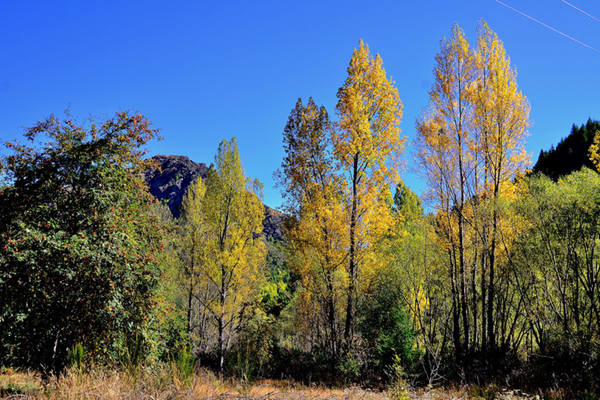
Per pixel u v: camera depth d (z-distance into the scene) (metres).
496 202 13.42
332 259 13.70
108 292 7.05
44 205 7.50
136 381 5.58
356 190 14.26
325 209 13.51
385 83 14.32
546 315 12.94
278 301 34.44
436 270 18.95
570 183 13.03
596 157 13.05
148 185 9.58
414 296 20.27
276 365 16.47
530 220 13.29
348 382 12.64
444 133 15.30
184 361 6.23
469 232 15.71
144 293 8.20
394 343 14.14
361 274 14.70
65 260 6.60
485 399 8.30
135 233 8.59
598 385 8.10
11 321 6.67
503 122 14.07
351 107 14.04
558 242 12.57
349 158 14.02
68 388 5.02
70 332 6.88
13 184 7.56
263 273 21.75
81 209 7.46
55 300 6.87
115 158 8.13
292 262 15.19
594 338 9.98
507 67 14.20
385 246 15.52
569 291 13.16
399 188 28.27
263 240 20.17
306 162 15.32
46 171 7.52
